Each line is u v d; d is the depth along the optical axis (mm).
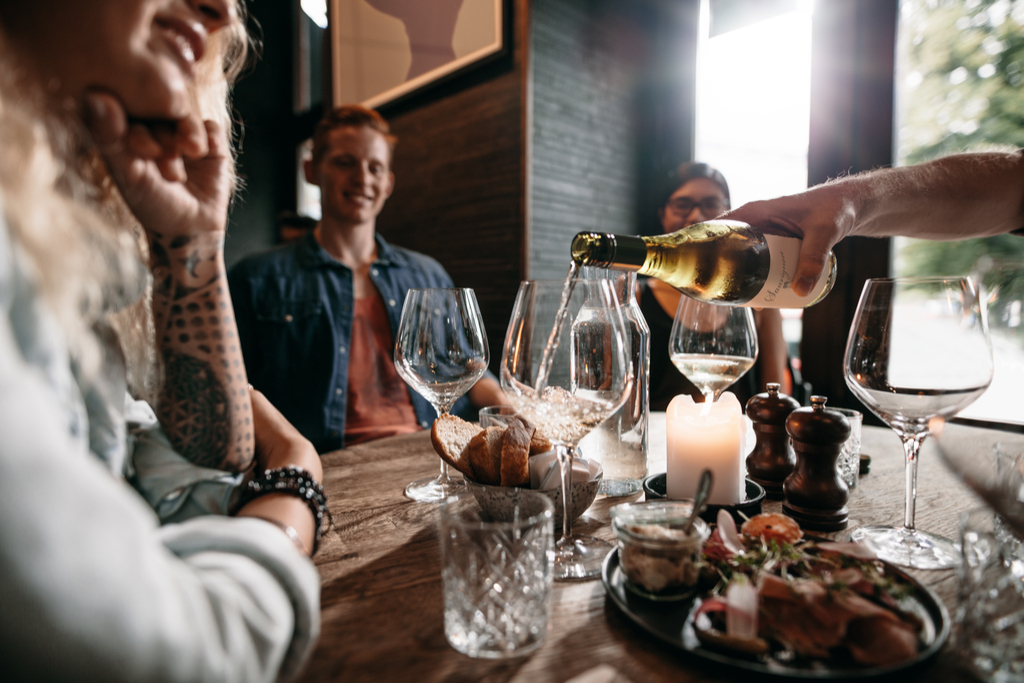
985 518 478
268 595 380
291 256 1940
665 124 3105
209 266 693
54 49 492
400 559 645
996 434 713
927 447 1165
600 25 3002
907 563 614
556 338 622
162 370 691
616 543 677
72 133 499
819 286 909
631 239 830
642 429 887
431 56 3164
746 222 866
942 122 1837
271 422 792
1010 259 619
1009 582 448
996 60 1695
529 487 727
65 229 416
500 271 2916
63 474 284
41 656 273
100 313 560
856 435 894
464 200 3092
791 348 2291
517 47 2725
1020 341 595
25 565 266
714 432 720
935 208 939
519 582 472
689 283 934
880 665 416
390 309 1943
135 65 508
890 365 659
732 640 436
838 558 533
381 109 3559
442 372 934
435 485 903
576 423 633
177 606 319
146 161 611
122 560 294
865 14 1993
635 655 462
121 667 288
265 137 4609
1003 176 981
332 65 3828
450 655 464
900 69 1945
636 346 877
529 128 2719
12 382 287
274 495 580
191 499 626
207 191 690
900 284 657
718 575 545
